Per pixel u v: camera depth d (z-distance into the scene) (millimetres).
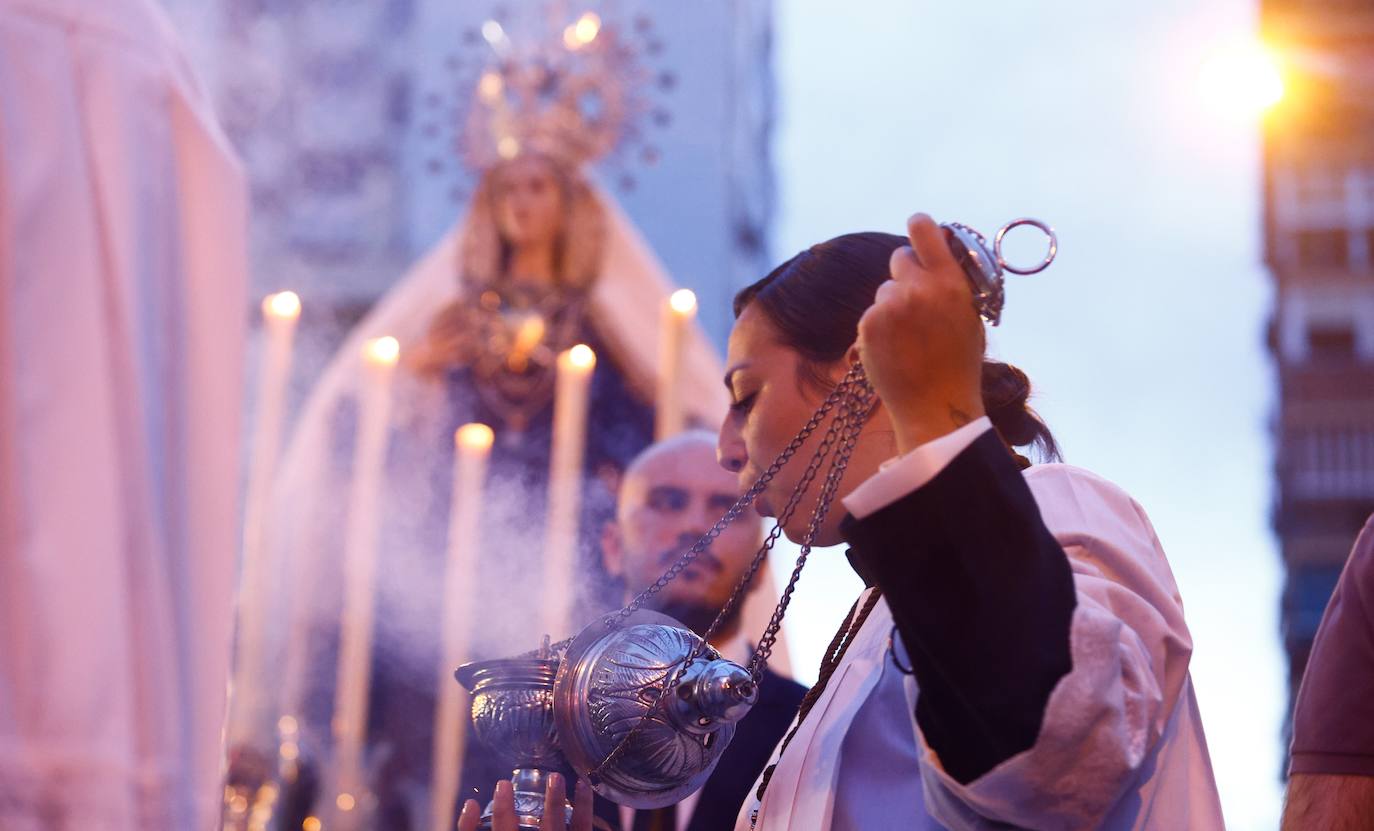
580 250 5102
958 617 1007
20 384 1015
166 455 1107
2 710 978
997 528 1016
